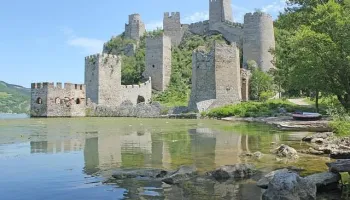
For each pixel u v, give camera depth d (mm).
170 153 15359
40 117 55875
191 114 48094
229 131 26172
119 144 18438
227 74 52188
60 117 55594
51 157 14273
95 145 17984
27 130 27281
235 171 10773
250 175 10953
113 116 57375
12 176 10883
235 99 52844
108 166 12414
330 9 28484
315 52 27172
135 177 10633
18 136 22297
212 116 46500
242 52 79938
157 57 76625
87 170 11727
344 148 15133
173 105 57719
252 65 72125
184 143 18859
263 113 43000
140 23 101000
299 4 39312
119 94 67250
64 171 11578
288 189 8508
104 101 65250
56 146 17562
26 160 13555
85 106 59688
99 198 8672
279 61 50469
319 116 32875
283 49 47281
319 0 36562
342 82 27109
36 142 19156
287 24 40344
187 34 93750
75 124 35375
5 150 16141
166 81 76938
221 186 9719
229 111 45656
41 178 10633
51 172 11438
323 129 26672
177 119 45562
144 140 20234
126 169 11789
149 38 77438
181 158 14086
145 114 54375
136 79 80875
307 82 29188
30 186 9758
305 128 27500
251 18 76312
